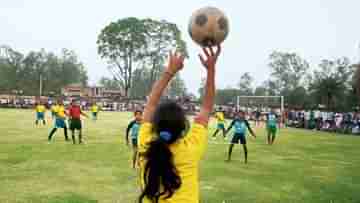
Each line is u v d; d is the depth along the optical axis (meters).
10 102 54.25
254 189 8.15
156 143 2.23
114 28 60.47
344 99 38.88
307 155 14.30
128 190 7.80
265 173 10.14
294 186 8.59
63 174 9.24
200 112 2.53
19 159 11.22
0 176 8.84
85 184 8.24
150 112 2.54
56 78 86.56
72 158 11.67
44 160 11.14
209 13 2.87
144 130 2.42
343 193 8.02
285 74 73.00
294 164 11.91
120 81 63.50
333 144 18.77
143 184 2.32
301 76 72.81
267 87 74.81
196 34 2.87
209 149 15.21
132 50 61.00
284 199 7.40
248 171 10.36
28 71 83.44
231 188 8.18
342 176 10.01
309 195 7.77
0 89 76.12
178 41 61.72
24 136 17.83
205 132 2.42
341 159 13.42
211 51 2.60
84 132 21.08
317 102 40.00
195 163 2.31
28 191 7.51
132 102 62.91
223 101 74.00
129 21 60.41
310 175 10.05
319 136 23.92
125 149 14.07
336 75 41.59
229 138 20.34
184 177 2.25
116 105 60.59
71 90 84.50
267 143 18.42
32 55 84.25
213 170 10.32
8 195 7.17
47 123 26.20
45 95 72.88
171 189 2.19
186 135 2.36
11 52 81.81
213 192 7.77
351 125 28.16
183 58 2.63
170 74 2.61
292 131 28.36
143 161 2.34
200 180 8.94
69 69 89.19
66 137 16.44
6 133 19.08
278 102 46.81
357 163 12.50
